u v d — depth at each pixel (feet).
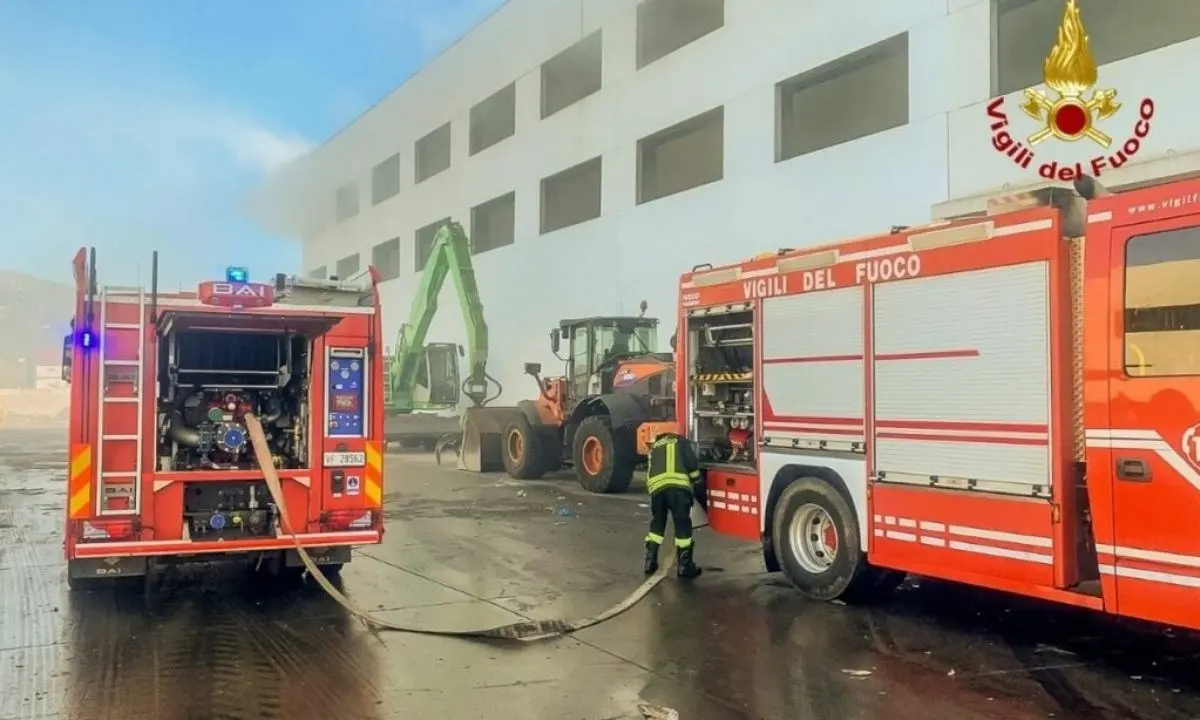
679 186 74.38
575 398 52.16
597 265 79.61
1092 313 16.62
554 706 15.51
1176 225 15.56
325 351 23.34
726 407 26.43
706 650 18.71
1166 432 15.43
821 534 22.91
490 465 57.47
